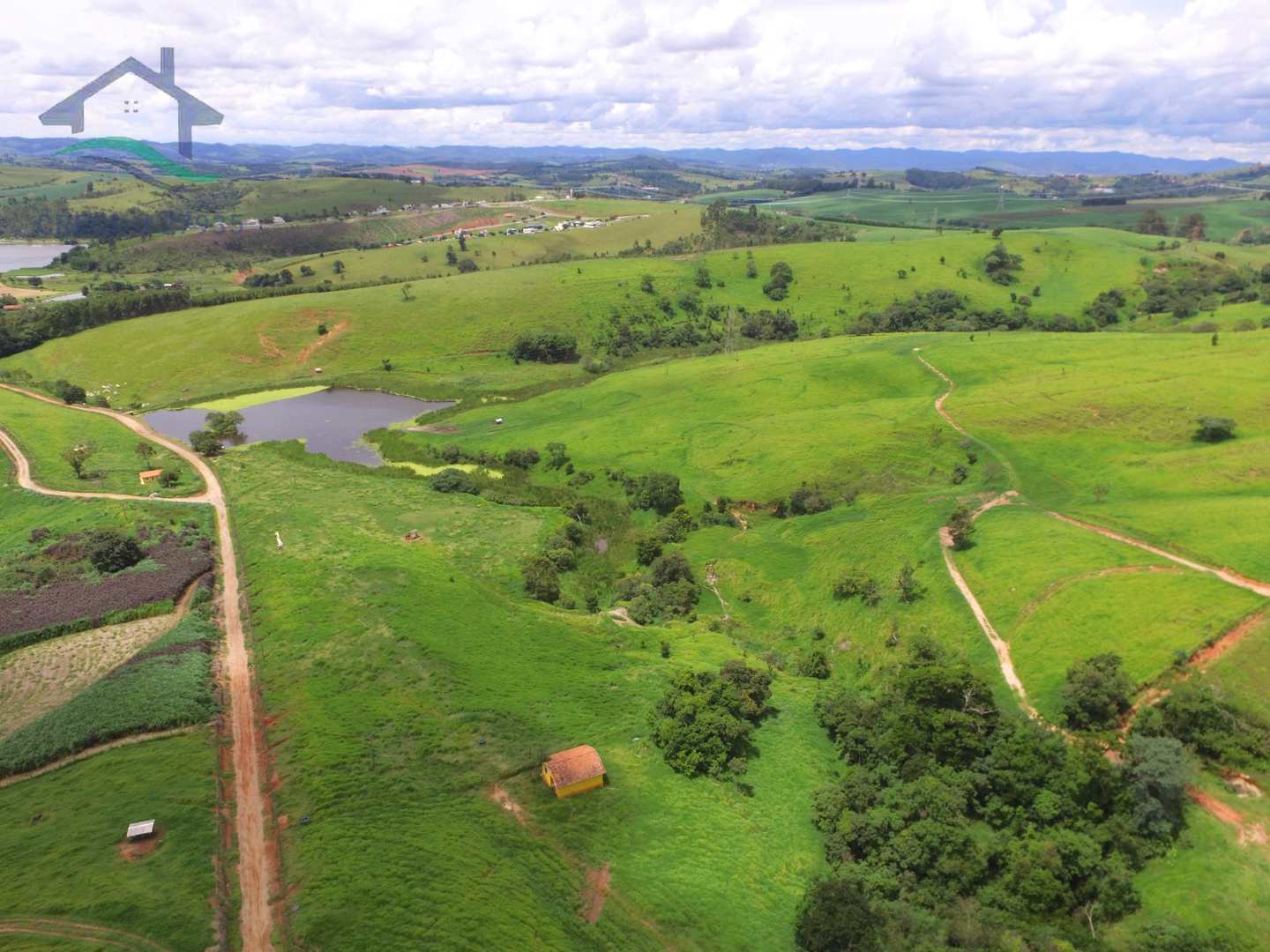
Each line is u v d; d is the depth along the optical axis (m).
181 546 96.12
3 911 44.06
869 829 54.66
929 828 53.09
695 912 49.09
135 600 82.00
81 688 68.19
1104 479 106.00
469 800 56.56
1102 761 55.38
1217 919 47.75
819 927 46.56
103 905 44.25
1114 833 53.06
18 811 53.06
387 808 54.12
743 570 99.88
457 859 50.19
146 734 61.12
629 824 55.88
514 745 62.78
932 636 79.44
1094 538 88.69
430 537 106.94
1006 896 50.19
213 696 66.19
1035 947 46.41
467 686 69.62
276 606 82.62
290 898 46.06
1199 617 70.81
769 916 49.72
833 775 63.78
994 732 59.88
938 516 101.94
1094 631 73.06
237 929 44.41
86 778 55.97
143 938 42.50
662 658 78.56
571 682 72.75
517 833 53.88
